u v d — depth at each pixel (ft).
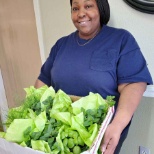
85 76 3.03
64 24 4.23
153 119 3.77
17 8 5.05
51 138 1.98
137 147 4.19
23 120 2.05
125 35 3.05
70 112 2.25
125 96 2.78
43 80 3.83
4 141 2.08
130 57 2.93
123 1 3.31
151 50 3.39
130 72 2.90
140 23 3.32
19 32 5.35
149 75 3.00
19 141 2.05
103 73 2.96
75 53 3.22
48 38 4.64
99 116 2.17
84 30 3.13
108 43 3.06
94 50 3.08
